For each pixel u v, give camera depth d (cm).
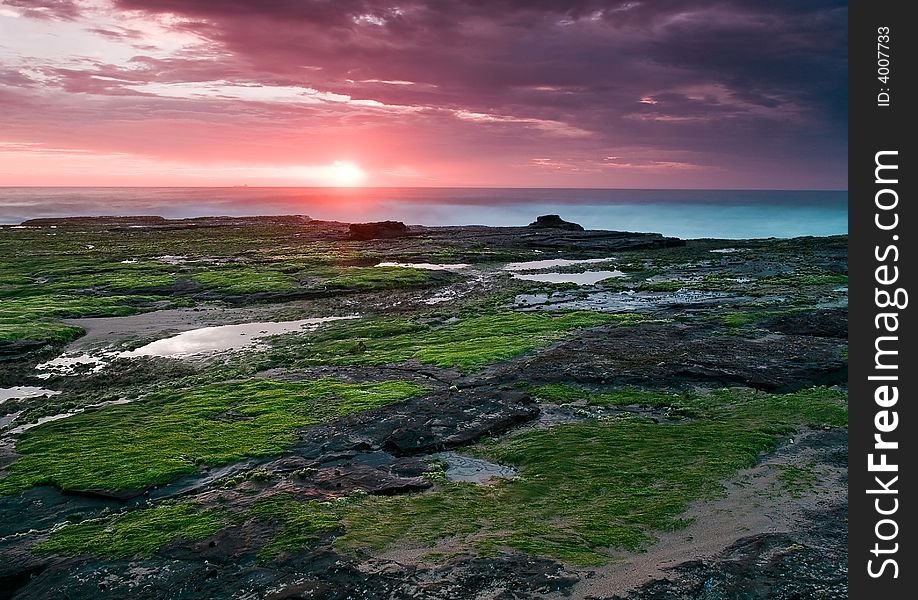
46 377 4284
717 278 7969
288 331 5550
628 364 3728
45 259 9750
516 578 1628
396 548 1830
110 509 2234
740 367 3588
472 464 2509
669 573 1608
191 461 2588
